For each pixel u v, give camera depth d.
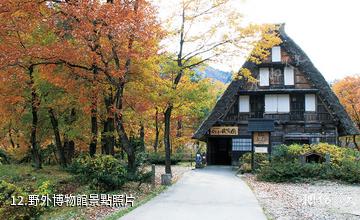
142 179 18.36
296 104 34.75
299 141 34.56
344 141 51.91
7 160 30.22
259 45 21.59
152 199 15.03
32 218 10.90
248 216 11.56
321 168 22.44
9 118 24.66
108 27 15.38
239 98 35.19
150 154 38.75
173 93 21.08
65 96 21.45
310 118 34.44
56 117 25.38
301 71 34.62
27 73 20.52
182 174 26.03
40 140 27.41
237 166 32.50
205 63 22.45
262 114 34.81
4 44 15.66
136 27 15.91
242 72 23.12
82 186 18.19
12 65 15.81
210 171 29.02
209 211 12.36
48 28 16.56
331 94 34.28
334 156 23.52
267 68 34.81
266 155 26.25
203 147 50.28
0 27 15.11
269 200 15.10
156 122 38.88
